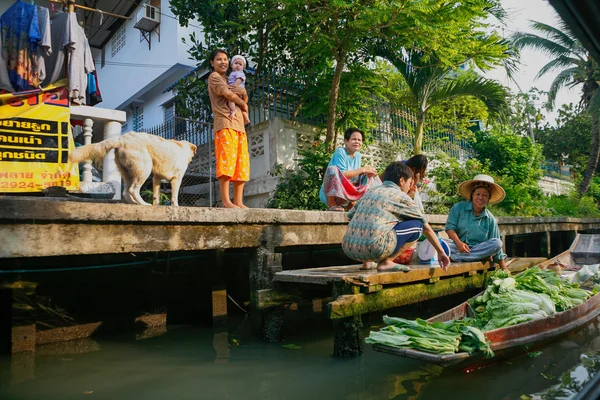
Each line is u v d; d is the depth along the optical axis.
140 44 13.52
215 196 9.16
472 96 11.01
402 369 3.12
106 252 3.19
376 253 3.64
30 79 5.32
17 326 3.50
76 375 3.03
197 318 4.86
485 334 2.98
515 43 15.71
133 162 3.81
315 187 7.56
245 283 5.41
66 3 5.60
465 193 5.21
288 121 8.23
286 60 9.27
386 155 9.95
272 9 7.33
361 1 7.03
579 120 21.77
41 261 3.75
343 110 8.84
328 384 2.83
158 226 3.46
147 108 14.47
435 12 6.69
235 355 3.51
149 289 4.54
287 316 5.25
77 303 4.07
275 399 2.58
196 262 4.77
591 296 4.35
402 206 3.70
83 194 5.48
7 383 2.87
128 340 4.02
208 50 9.25
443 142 12.08
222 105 4.64
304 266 5.99
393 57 9.38
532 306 3.45
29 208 2.82
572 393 2.58
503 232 7.70
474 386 2.75
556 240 10.81
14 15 5.30
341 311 3.22
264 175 8.23
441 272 4.12
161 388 2.77
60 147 5.38
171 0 9.24
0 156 4.98
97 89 6.58
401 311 5.37
